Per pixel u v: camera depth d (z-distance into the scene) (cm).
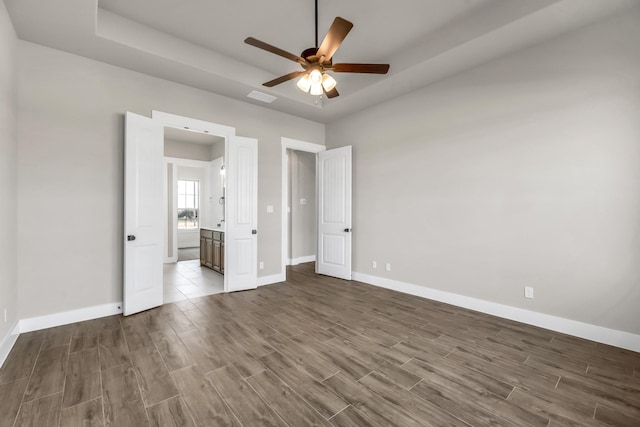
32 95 275
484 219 327
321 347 246
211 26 296
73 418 160
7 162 237
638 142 237
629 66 240
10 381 194
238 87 378
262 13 276
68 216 293
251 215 428
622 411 169
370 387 191
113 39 274
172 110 360
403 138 408
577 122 265
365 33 307
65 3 226
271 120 462
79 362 218
